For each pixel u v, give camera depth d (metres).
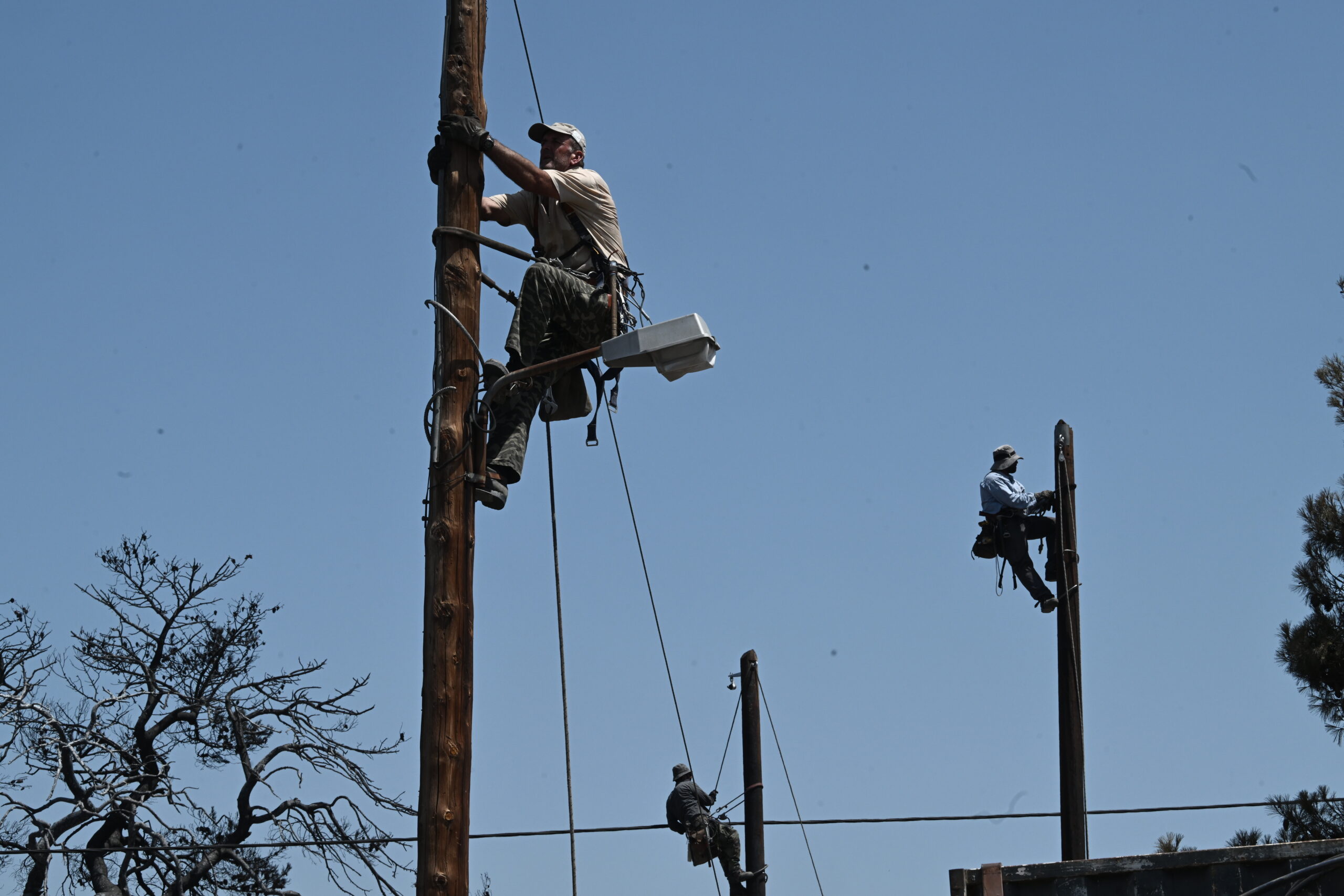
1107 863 8.36
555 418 9.04
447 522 7.84
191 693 21.77
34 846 19.70
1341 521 18.12
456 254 8.23
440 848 7.42
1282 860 8.06
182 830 20.36
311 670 21.53
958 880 8.48
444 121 8.30
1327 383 18.98
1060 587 14.38
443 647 7.68
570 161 9.01
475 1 8.65
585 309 8.55
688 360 7.92
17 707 20.61
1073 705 14.04
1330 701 17.56
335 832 20.16
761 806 14.87
